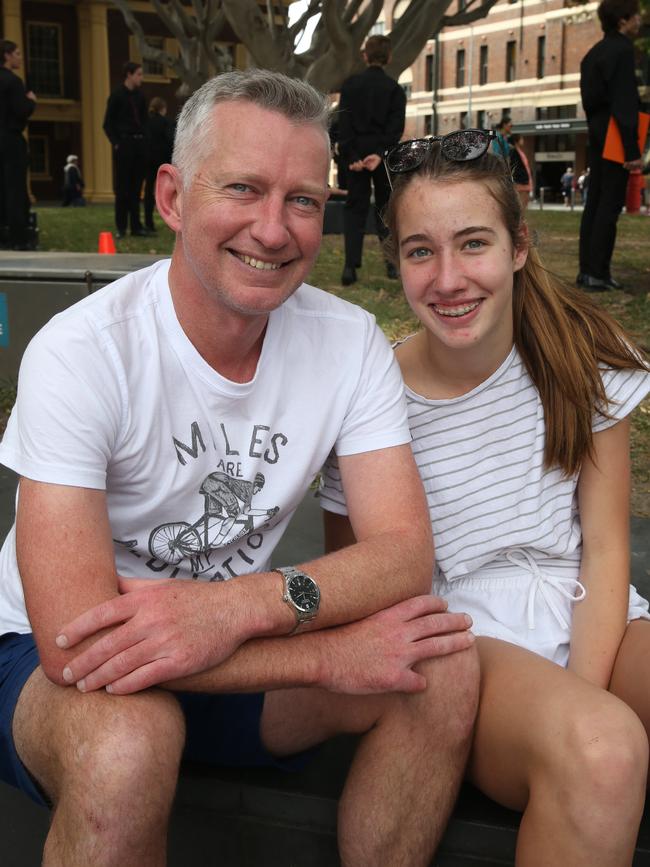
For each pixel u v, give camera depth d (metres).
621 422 2.16
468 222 2.00
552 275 2.20
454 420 2.19
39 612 1.70
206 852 2.12
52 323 1.85
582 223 7.35
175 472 1.90
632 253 9.71
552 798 1.68
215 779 2.07
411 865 1.83
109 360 1.81
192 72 12.92
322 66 11.30
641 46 21.42
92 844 1.50
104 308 1.84
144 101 12.12
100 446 1.80
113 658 1.61
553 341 2.11
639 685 2.00
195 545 1.96
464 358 2.13
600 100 6.95
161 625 1.63
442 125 48.34
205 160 1.78
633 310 6.56
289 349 1.98
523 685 1.81
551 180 46.59
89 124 36.69
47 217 17.00
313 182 1.81
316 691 1.89
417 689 1.76
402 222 2.08
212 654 1.65
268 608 1.72
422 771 1.81
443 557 2.22
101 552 1.75
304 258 1.85
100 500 1.79
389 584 1.86
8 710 1.75
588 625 2.11
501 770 1.83
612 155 6.92
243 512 1.97
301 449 2.01
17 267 5.36
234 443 1.93
